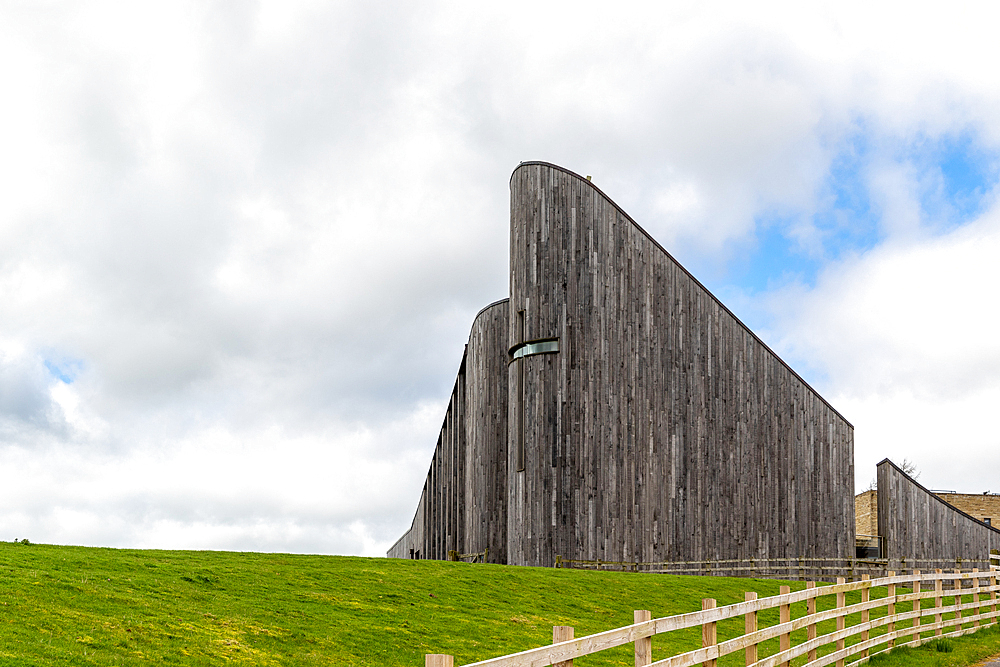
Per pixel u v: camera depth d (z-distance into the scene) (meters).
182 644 12.77
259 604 16.20
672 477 38.50
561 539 37.56
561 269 39.59
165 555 20.09
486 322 49.34
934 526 41.62
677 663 10.26
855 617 24.53
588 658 16.39
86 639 12.01
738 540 39.06
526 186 40.97
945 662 17.56
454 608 18.84
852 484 41.56
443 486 57.84
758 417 40.53
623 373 38.66
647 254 40.00
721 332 40.66
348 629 15.55
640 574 28.47
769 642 20.05
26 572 14.95
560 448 38.25
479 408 49.00
